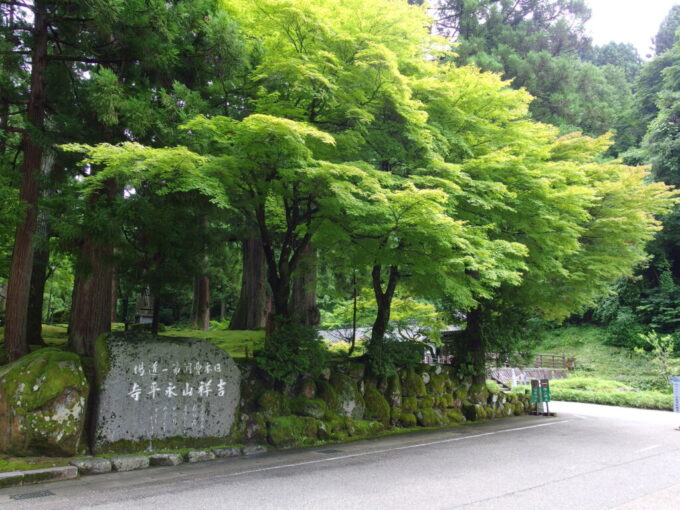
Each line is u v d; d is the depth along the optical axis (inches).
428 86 385.7
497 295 531.8
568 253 481.7
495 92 430.3
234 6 369.4
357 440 390.3
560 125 906.7
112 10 303.6
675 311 1055.6
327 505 212.5
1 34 350.6
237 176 316.8
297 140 282.8
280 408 374.0
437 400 497.4
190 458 302.5
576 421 530.9
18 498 220.4
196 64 372.5
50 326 729.0
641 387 921.5
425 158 387.2
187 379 323.9
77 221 313.4
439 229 336.2
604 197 530.3
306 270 514.0
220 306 1430.9
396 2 354.9
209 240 405.7
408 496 226.8
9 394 269.1
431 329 590.2
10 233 406.9
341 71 339.3
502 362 569.9
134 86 355.9
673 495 230.7
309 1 334.0
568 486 247.0
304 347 385.1
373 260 409.7
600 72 1090.1
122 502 215.6
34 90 347.6
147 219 324.2
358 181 343.6
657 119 1093.8
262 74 335.0
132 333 321.4
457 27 1099.3
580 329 1286.9
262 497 224.4
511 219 431.8
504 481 257.0
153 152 261.0
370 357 458.6
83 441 290.0
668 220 1067.3
